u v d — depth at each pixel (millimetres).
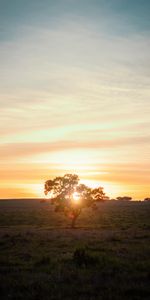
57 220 83812
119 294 15914
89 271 20656
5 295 16203
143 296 15758
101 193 69188
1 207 145625
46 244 35406
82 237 41656
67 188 69312
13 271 21625
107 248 30484
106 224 71562
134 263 22656
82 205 66750
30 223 76938
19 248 33031
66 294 16094
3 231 53531
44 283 18078
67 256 26500
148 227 56688
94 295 15945
